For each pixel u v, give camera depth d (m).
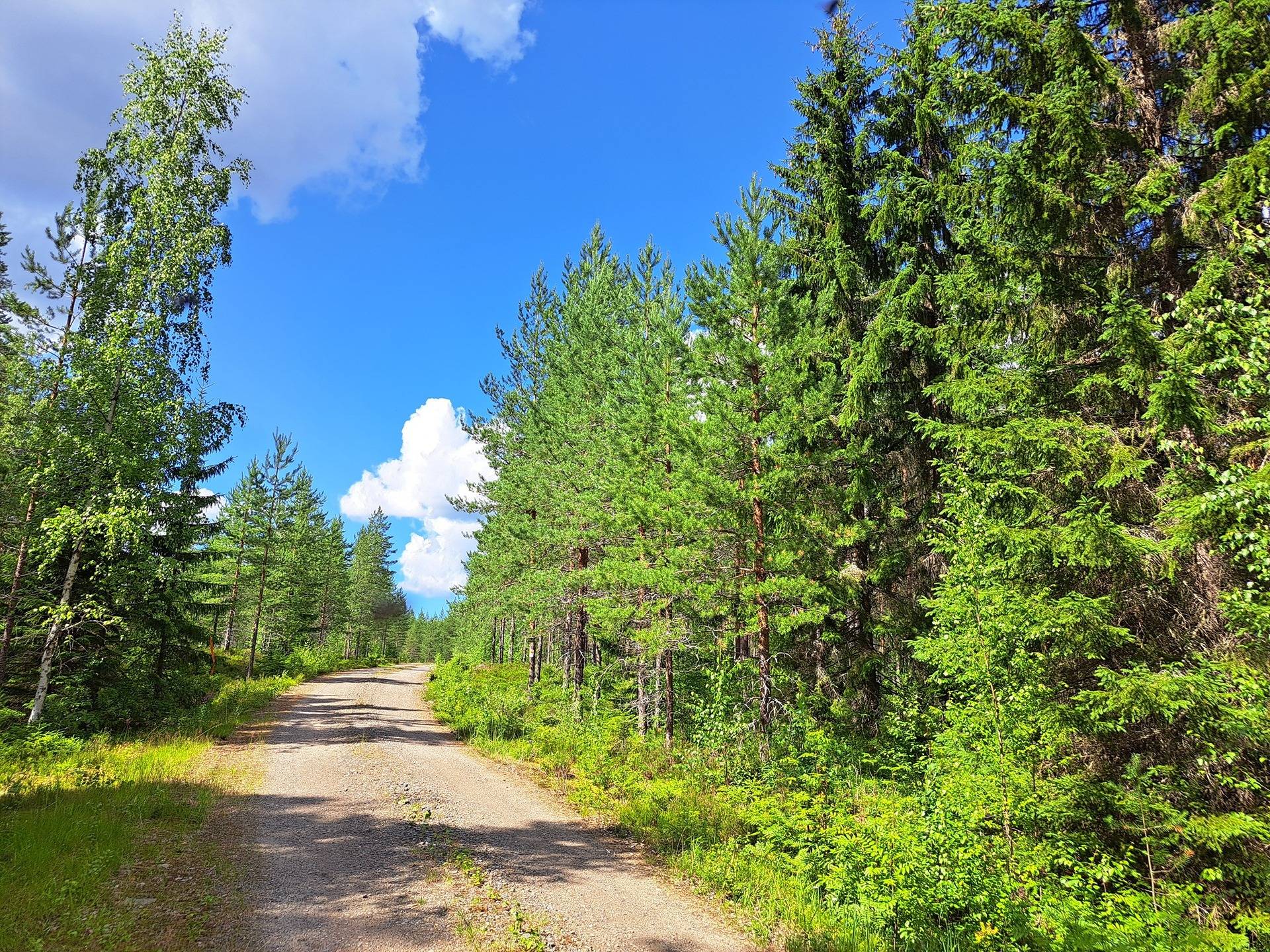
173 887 7.39
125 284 17.77
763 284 14.73
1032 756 7.57
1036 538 8.15
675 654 19.92
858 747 13.32
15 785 11.02
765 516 14.82
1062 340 9.55
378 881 8.11
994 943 6.57
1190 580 7.66
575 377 24.23
